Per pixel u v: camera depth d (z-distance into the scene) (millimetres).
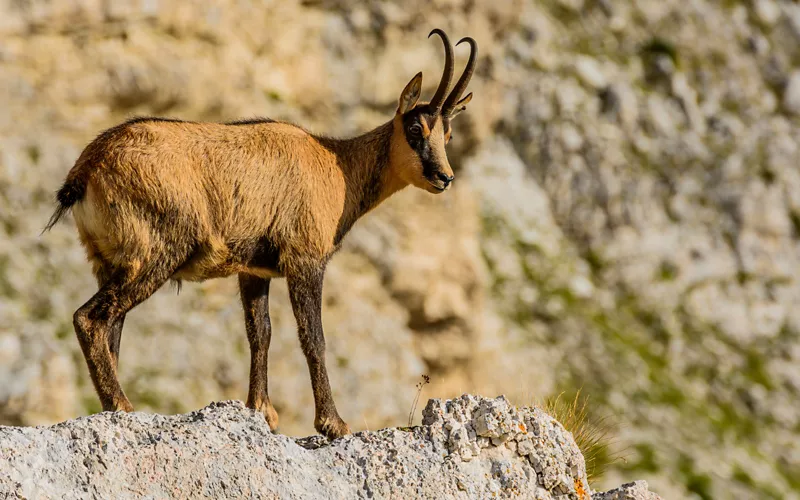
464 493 21172
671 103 84812
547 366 69938
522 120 80375
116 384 22406
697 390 73500
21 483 18141
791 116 87375
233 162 24062
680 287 78750
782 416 73312
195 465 19484
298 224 25000
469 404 22234
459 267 67000
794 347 78000
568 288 75812
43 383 51469
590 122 81688
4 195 55719
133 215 22906
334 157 26484
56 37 56562
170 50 58562
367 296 62656
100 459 18938
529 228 77812
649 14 89000
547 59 82812
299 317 24906
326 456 20891
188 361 55688
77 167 23453
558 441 22281
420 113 27594
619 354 72562
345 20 67062
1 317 52469
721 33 89688
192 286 58062
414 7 68688
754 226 81562
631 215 80125
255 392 25391
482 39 73625
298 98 64688
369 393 59000
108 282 23000
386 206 65688
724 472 66625
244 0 62312
